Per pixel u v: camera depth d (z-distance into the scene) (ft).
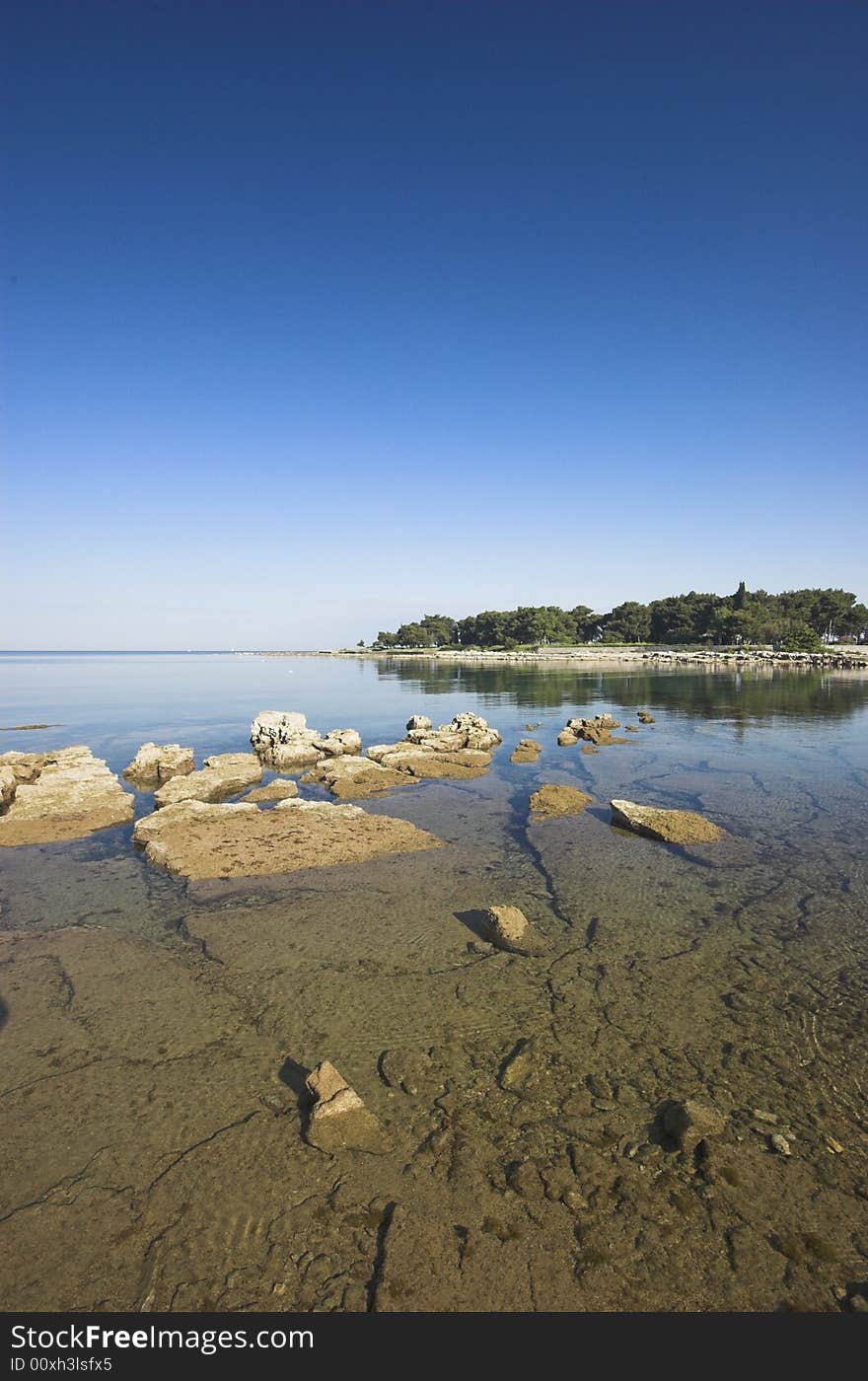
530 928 37.86
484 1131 22.25
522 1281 17.26
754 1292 17.02
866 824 57.82
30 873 47.88
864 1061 26.00
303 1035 27.96
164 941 36.76
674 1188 19.95
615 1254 17.94
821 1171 20.56
